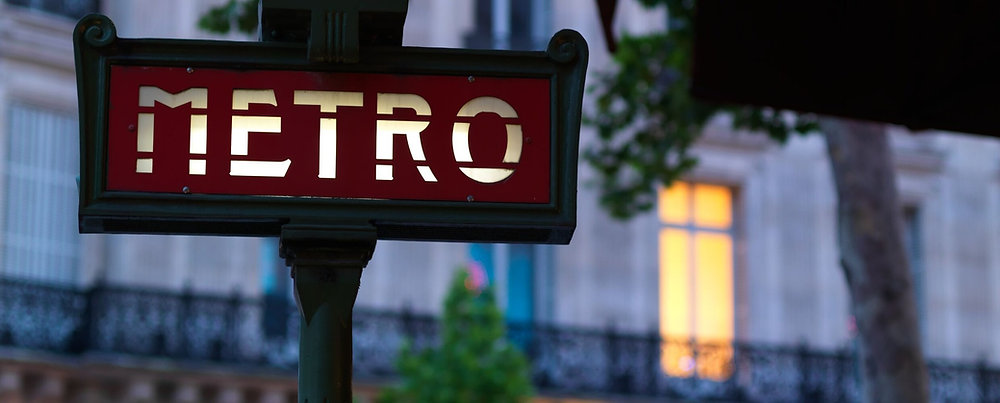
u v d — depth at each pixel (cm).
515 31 2686
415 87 341
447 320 2200
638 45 1688
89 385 2297
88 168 333
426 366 2177
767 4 585
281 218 334
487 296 2230
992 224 3002
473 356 2161
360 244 334
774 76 595
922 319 2938
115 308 2330
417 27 2619
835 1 574
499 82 344
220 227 338
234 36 1805
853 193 1505
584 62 346
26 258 2291
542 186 342
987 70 580
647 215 2747
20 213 2286
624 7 2705
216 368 2370
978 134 591
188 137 335
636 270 2727
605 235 2711
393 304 2570
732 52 595
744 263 2809
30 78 2311
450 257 2620
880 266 1489
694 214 2800
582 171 2670
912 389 1464
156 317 2359
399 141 339
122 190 332
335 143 338
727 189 2834
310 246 333
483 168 340
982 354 2952
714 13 593
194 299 2384
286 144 336
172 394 2345
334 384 330
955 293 2955
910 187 2955
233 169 335
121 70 337
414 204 337
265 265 2525
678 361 2680
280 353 2442
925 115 591
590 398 2597
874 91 590
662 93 1708
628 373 2631
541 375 2588
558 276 2677
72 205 2352
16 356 2222
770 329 2817
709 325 2788
